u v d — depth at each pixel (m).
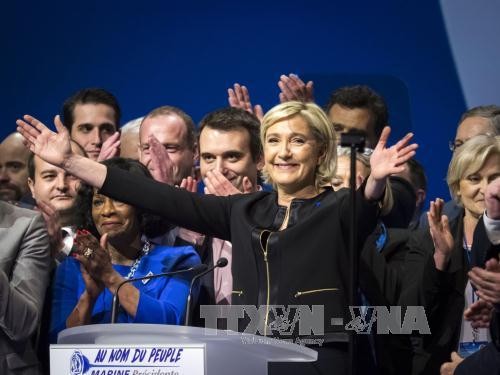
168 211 10.20
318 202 9.89
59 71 17.52
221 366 7.92
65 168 10.29
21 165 14.73
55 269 11.52
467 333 10.53
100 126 15.38
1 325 10.05
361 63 17.08
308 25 17.23
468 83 16.75
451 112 16.81
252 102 17.38
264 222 9.95
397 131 16.89
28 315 10.23
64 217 13.09
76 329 8.34
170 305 10.62
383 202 9.59
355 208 8.84
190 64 17.45
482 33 16.70
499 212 9.50
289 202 10.02
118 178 10.28
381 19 17.02
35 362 10.59
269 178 10.55
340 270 9.55
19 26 17.53
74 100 15.53
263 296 9.52
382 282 10.80
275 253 9.54
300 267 9.48
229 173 12.90
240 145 12.90
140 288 10.84
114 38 17.52
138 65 17.50
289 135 9.98
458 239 10.90
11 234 10.67
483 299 9.34
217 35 17.42
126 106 17.52
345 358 9.30
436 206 10.41
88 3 17.53
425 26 16.89
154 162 13.23
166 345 7.87
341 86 17.08
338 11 17.16
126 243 11.16
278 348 7.90
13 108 17.52
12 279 10.51
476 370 9.50
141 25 17.48
